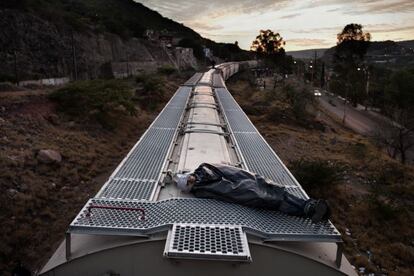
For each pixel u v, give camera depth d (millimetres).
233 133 7453
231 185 3738
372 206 8750
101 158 10594
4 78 20109
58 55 29641
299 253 3018
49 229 6191
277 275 3025
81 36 35375
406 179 12125
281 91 32125
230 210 3406
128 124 15180
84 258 2975
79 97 13820
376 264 6508
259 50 71812
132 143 13062
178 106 11328
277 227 3180
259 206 3572
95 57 35969
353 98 44250
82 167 9312
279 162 5480
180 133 7430
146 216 3262
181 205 3480
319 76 76062
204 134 6910
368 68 53219
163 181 4305
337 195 9391
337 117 33594
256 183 3877
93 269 2996
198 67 72250
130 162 5070
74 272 2998
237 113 10359
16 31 26859
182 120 8984
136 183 4211
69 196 7617
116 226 3023
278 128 19344
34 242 5715
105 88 15531
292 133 18359
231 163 5285
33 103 12562
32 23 29062
